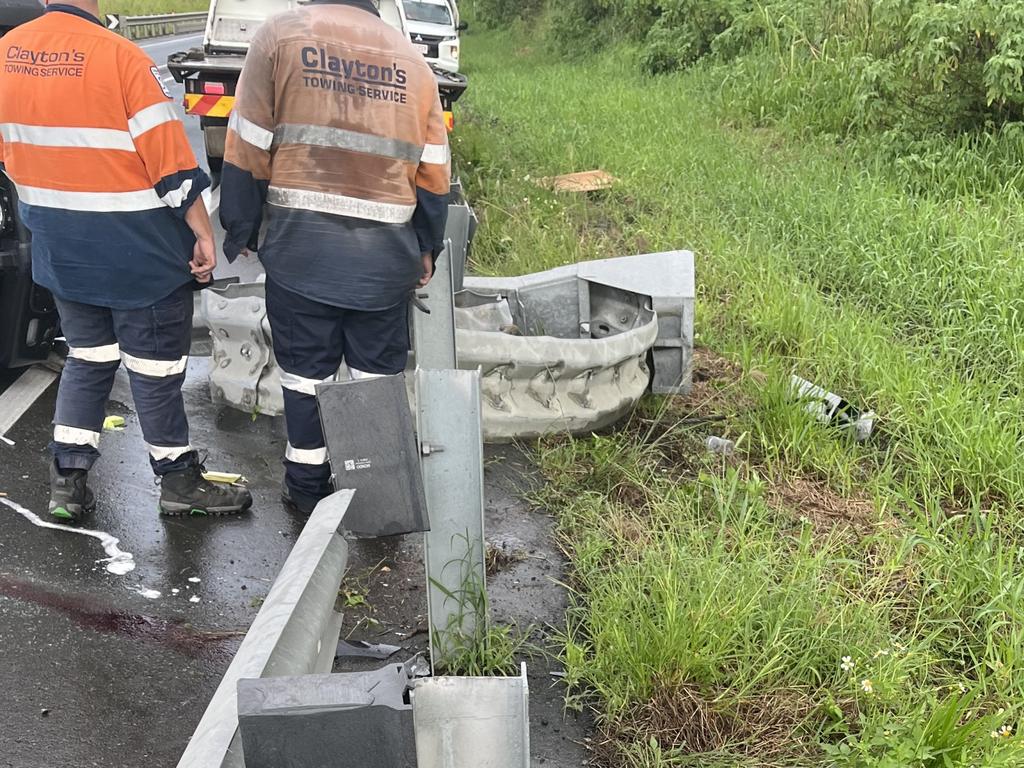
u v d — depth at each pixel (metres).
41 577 3.21
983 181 7.75
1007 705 2.77
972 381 4.80
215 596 3.22
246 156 3.09
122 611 3.09
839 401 4.54
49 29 3.10
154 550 3.44
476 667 2.77
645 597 3.06
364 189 3.15
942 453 4.16
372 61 3.08
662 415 4.58
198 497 3.64
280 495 3.87
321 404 2.42
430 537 2.68
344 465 2.46
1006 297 5.46
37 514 3.59
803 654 2.90
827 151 9.37
